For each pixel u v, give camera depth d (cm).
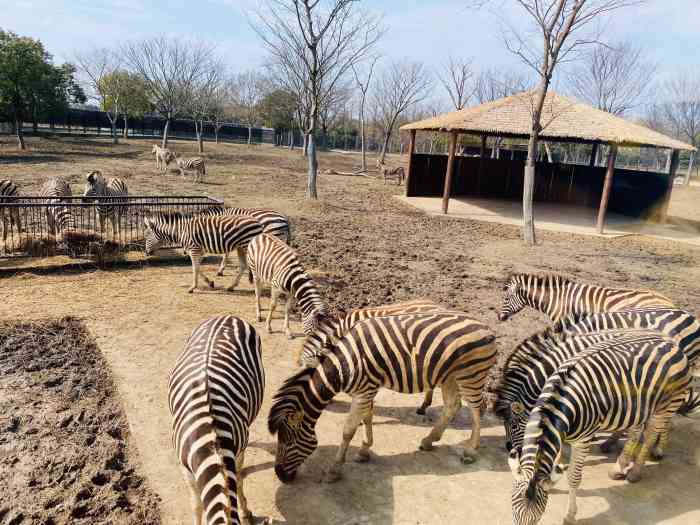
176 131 6388
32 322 711
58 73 3566
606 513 435
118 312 775
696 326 504
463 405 609
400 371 445
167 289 898
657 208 2091
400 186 2938
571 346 469
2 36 3070
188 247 877
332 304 876
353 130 7075
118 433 498
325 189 2492
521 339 791
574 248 1477
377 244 1385
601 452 534
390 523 411
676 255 1469
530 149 1464
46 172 2189
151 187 2036
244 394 381
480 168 2603
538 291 665
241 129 6925
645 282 1134
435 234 1587
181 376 376
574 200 2616
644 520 429
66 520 389
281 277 691
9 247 1020
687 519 432
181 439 334
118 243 1054
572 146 4231
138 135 5781
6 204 935
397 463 489
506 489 459
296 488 445
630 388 411
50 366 606
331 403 592
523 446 363
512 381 481
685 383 445
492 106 2112
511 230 1725
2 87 3005
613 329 486
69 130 5219
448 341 446
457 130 1934
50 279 895
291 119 5859
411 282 1044
